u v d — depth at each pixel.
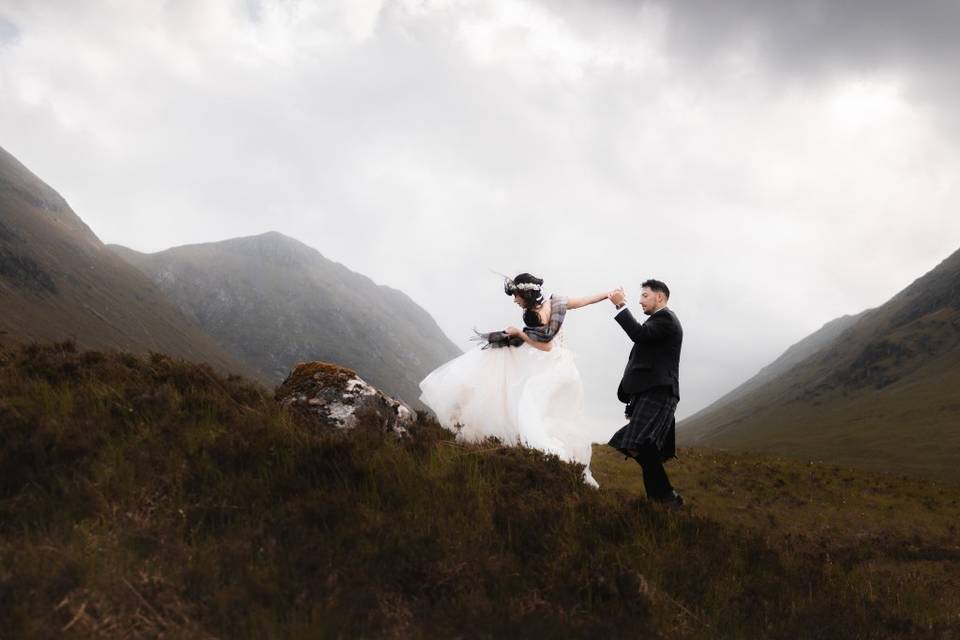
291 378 7.42
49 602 3.45
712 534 6.06
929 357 192.62
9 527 4.04
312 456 5.48
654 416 7.07
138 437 5.26
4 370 6.24
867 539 13.58
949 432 118.06
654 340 7.24
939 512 16.78
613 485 14.84
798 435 160.12
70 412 5.47
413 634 3.75
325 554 4.26
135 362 7.02
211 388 6.75
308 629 3.53
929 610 5.99
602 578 4.62
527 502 5.81
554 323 7.87
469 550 4.66
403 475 5.54
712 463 19.86
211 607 3.65
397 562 4.32
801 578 5.75
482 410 7.89
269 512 4.64
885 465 105.00
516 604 4.23
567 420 7.85
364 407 7.01
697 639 4.34
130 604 3.55
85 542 4.00
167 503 4.61
